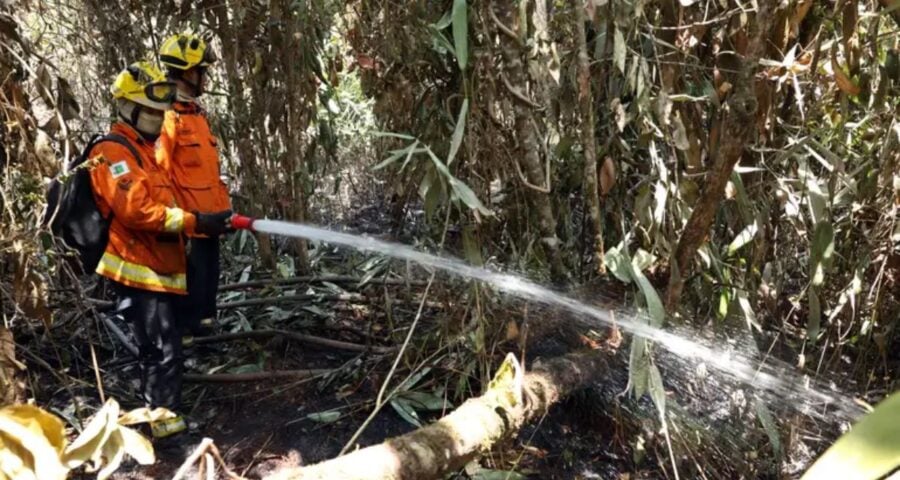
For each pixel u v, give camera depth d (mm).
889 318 3225
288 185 3959
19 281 2521
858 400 2906
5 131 2568
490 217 2666
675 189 2572
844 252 3240
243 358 3385
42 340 3311
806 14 2535
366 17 2893
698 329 2729
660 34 2525
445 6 2527
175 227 2629
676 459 2734
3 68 2492
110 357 3381
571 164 2775
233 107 3885
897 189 2756
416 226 4207
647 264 2518
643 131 2434
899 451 544
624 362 2641
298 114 3732
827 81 2693
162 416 1148
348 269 4195
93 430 1022
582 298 2566
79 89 4504
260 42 3688
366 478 1598
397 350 3184
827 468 559
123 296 2762
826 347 3244
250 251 4559
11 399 2146
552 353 2760
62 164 2789
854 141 3148
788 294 3568
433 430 1839
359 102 5219
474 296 2781
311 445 2771
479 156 2564
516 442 2789
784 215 3084
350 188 5191
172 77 2939
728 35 2457
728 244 3094
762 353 3010
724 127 2227
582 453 2770
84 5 4008
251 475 2611
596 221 2455
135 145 2664
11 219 2484
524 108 2240
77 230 2617
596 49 2492
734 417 2818
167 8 3695
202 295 3102
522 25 2209
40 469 922
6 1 2912
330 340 3379
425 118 2744
